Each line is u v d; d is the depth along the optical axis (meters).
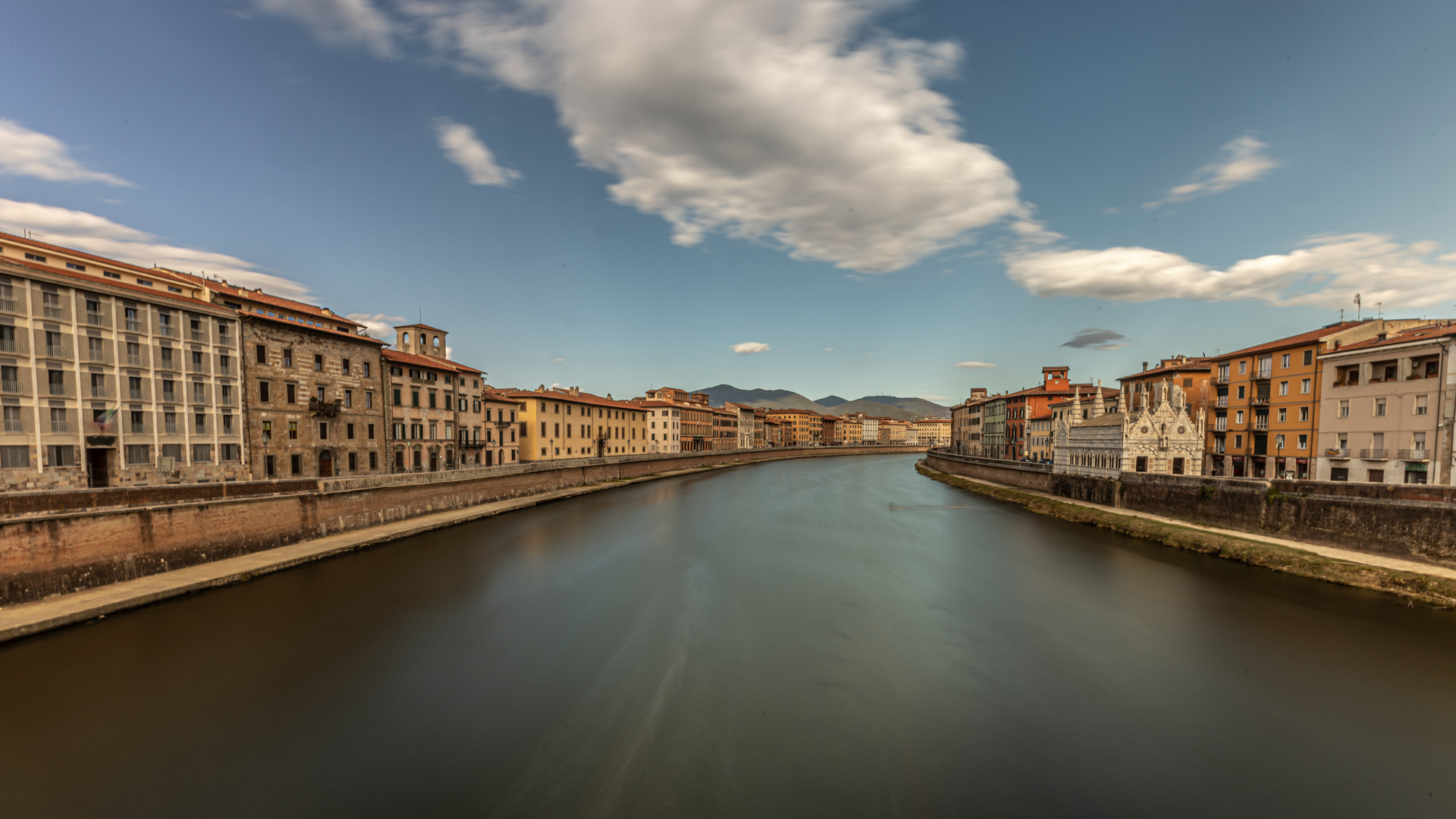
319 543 35.00
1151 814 12.80
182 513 28.36
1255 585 29.58
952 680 19.09
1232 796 13.45
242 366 40.62
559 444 80.69
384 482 41.41
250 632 22.17
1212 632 23.22
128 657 19.88
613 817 12.20
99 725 15.73
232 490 31.23
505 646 21.25
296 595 26.72
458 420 62.53
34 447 30.47
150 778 13.47
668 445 111.62
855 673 19.58
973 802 13.10
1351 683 18.94
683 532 43.34
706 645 21.61
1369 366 40.47
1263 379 50.19
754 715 16.72
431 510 46.12
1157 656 21.00
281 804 12.66
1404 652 21.19
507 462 71.12
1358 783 13.95
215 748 14.71
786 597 27.58
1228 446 54.00
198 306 37.94
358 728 15.71
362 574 30.23
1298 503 35.09
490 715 16.45
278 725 15.83
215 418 38.84
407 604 25.70
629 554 35.53
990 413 108.69
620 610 25.17
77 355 32.22
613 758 14.43
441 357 67.94
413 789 13.16
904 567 33.41
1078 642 22.28
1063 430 61.38
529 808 12.55
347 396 48.72
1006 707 17.45
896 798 13.16
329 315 56.22
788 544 39.25
